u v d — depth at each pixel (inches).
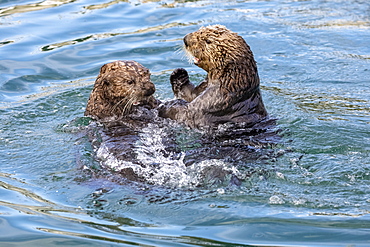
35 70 585.0
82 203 339.9
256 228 308.0
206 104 424.8
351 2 820.0
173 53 629.3
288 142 406.6
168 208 327.0
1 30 675.4
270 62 612.1
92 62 604.7
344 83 557.0
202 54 434.3
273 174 359.3
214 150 391.9
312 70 590.2
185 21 723.4
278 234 302.2
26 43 644.7
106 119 446.0
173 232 305.9
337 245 291.4
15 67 589.0
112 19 723.4
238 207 326.3
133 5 781.3
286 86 551.2
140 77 432.5
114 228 312.3
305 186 346.9
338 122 451.8
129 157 374.6
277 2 819.4
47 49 631.8
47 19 717.9
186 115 428.5
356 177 355.9
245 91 424.5
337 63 605.9
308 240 297.0
